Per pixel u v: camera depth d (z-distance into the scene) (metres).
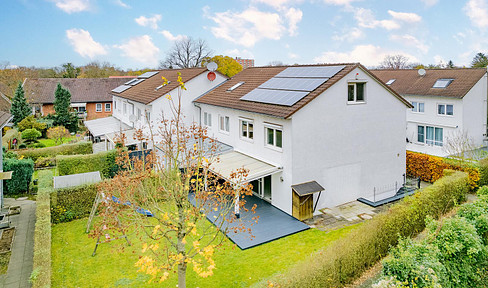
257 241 17.12
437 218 18.06
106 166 27.33
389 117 23.56
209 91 32.06
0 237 17.95
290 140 19.69
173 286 13.66
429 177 26.31
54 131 44.53
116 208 13.92
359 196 22.94
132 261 15.52
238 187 13.44
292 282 10.47
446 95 37.00
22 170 24.88
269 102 21.89
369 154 22.97
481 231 14.16
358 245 13.18
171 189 12.28
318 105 20.27
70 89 60.69
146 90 35.16
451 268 12.30
